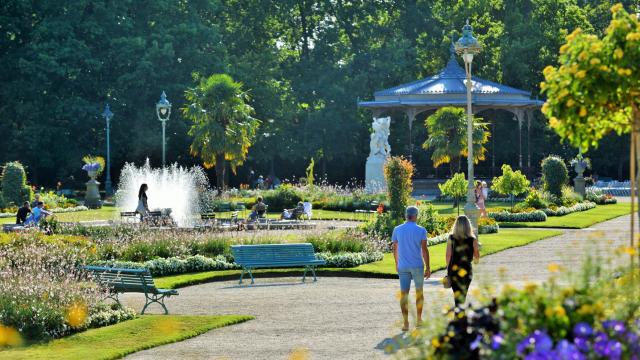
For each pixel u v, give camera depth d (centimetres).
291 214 4662
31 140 7812
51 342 1586
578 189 6341
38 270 1933
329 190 5922
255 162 8931
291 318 1825
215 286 2414
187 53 8194
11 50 8362
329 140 8600
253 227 4041
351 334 1614
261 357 1435
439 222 3688
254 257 2481
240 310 1945
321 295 2166
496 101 7344
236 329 1712
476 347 818
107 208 5903
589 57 1170
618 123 1250
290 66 9419
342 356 1409
